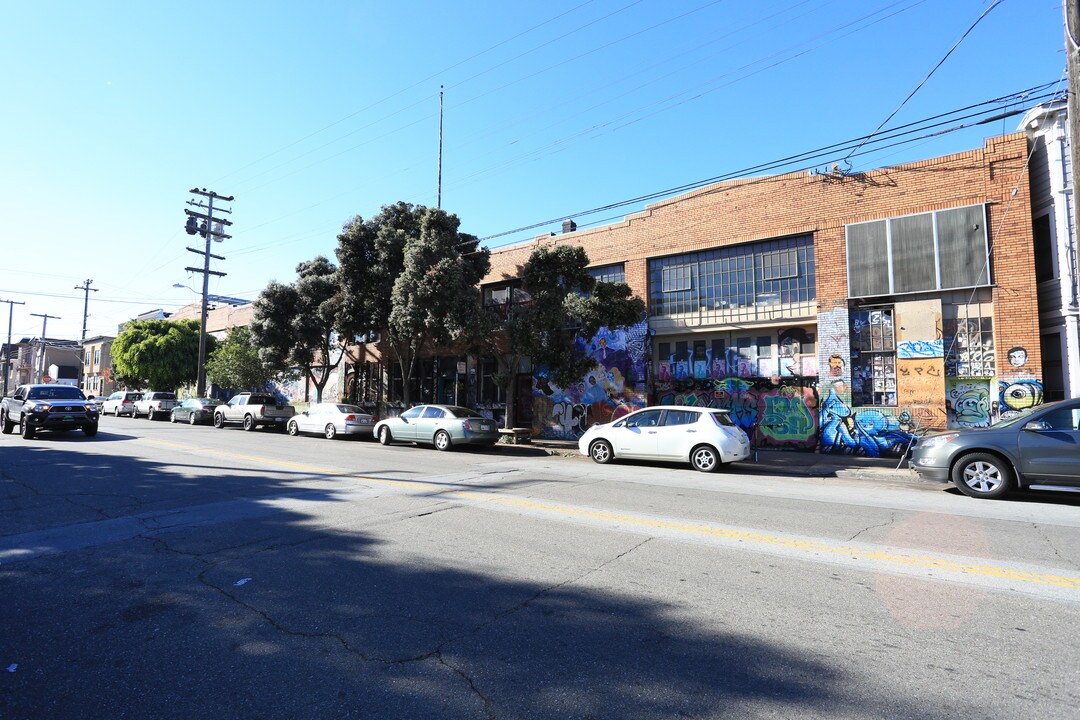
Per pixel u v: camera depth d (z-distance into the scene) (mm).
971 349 14336
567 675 3398
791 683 3301
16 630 4012
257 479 10289
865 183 15750
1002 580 4996
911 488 10570
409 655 3639
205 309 31656
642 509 7938
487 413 23609
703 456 12836
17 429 21391
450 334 18984
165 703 3107
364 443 19812
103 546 5992
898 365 15078
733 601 4523
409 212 21906
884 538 6410
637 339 19375
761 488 10211
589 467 13242
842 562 5516
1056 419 9016
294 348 26812
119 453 14219
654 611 4328
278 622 4129
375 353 28250
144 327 39375
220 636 3906
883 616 4234
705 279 18391
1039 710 3010
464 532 6574
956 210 14492
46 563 5453
